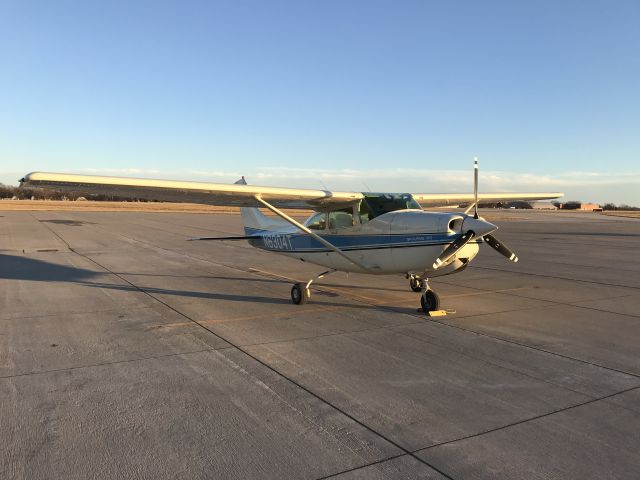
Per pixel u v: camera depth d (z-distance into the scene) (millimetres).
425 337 6176
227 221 39688
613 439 3422
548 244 21906
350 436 3424
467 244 7059
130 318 7129
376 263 7953
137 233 25609
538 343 5914
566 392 4312
